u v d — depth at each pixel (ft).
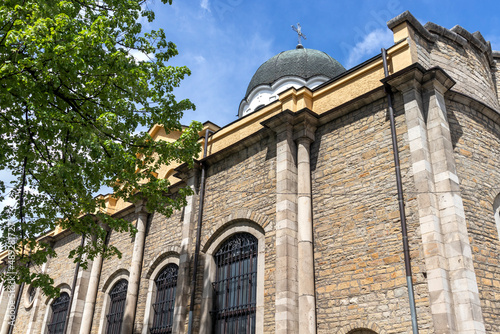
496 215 38.11
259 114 51.65
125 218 68.08
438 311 30.91
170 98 40.32
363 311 35.32
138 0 37.19
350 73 45.37
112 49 33.06
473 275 32.40
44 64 30.09
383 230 36.55
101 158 33.86
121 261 64.44
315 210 42.06
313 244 40.86
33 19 29.86
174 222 57.88
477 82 47.24
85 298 68.08
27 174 37.93
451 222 33.63
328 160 43.11
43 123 31.01
